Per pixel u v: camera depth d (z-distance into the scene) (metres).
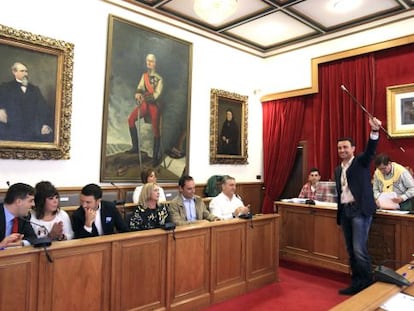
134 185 4.92
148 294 2.65
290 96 6.33
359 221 3.27
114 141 4.71
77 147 4.41
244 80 6.57
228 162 6.26
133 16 4.98
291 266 4.37
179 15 5.37
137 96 4.96
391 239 3.59
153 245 2.69
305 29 5.74
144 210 3.25
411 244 3.43
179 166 5.47
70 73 4.28
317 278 3.90
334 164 5.60
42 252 2.14
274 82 6.68
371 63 5.22
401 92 4.91
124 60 4.82
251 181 6.69
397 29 5.02
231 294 3.24
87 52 4.50
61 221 2.75
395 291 1.51
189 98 5.61
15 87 3.88
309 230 4.25
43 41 4.05
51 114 4.14
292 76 6.38
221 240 3.18
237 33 6.00
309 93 6.02
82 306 2.31
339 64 5.65
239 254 3.34
